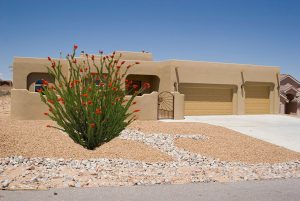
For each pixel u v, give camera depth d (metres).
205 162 11.59
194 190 7.15
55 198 6.27
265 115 28.50
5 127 15.12
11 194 6.45
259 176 8.88
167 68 26.64
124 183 7.57
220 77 27.86
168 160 11.70
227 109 28.34
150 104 20.94
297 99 35.31
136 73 26.48
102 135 10.69
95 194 6.62
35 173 8.44
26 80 26.92
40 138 13.48
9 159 10.34
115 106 10.65
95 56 28.11
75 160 10.69
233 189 7.30
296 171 10.04
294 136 18.17
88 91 10.27
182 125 18.66
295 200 6.57
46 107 18.92
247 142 15.52
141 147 13.16
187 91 27.02
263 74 29.53
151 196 6.61
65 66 26.78
